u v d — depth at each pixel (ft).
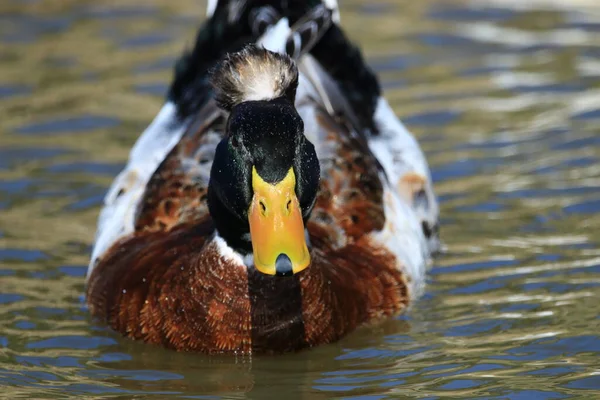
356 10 69.21
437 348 34.91
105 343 35.50
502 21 66.59
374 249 37.32
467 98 56.54
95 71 60.80
